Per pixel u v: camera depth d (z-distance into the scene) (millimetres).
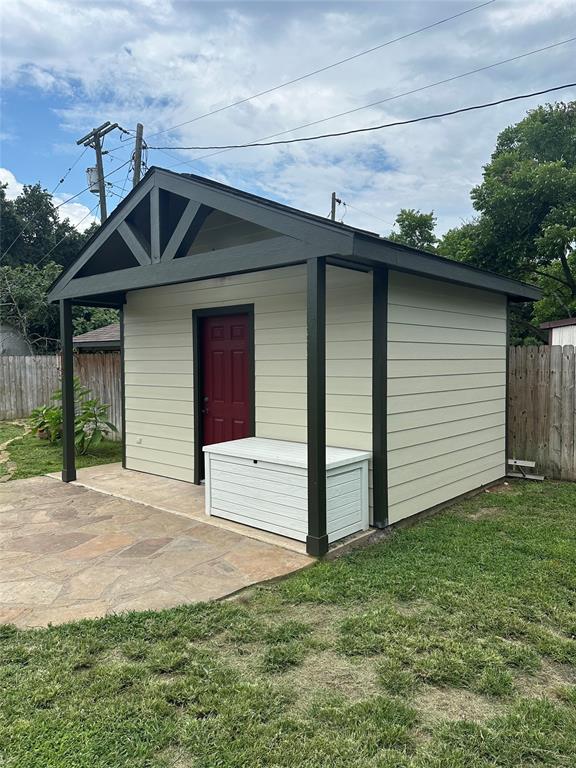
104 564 3594
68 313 6195
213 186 4230
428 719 2047
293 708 2105
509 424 6836
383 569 3539
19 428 11195
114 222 5301
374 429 4363
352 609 2979
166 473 6500
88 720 1991
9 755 1807
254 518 4367
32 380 12758
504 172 13172
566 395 6430
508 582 3314
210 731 1945
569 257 13445
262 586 3277
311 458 3773
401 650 2527
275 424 5277
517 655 2479
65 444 6172
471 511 5152
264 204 3891
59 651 2482
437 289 5078
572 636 2688
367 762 1811
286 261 3771
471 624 2781
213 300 5836
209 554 3789
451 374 5375
